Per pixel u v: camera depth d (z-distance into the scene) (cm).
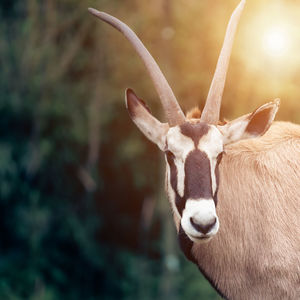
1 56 4528
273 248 1827
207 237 1592
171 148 1692
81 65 4541
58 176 4775
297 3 4053
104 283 4762
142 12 4331
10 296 4369
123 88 4494
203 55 4344
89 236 4750
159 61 4328
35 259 4566
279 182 1853
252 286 1853
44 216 4584
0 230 4769
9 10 4662
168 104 1767
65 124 4612
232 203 1853
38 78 4478
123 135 4691
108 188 4909
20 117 4669
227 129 1727
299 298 1820
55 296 4572
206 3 4262
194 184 1636
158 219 4800
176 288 4294
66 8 4453
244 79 4225
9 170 4509
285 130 1922
